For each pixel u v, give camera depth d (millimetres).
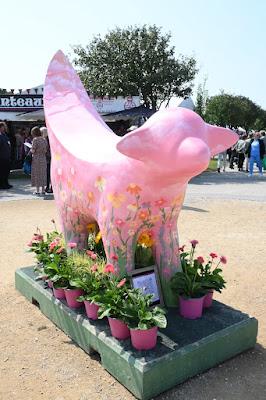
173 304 3193
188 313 3033
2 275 4492
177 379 2594
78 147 3322
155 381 2480
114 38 17969
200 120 2568
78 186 3217
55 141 3479
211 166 17953
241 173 15016
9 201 8820
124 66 17766
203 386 2621
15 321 3441
